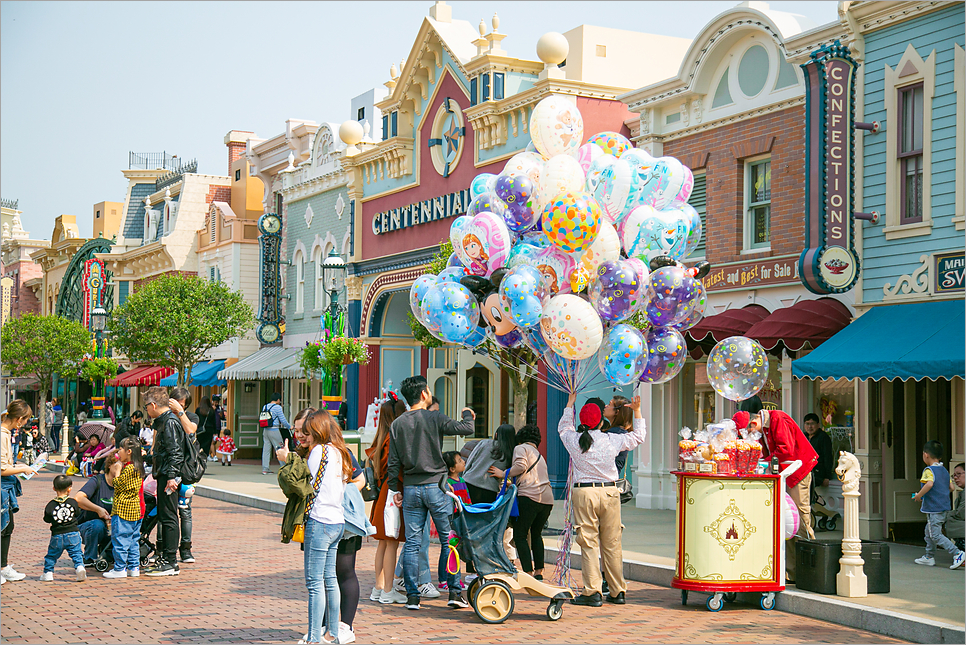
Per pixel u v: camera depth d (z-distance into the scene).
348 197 26.66
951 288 12.52
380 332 24.86
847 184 13.31
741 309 14.86
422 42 22.61
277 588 10.12
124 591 9.86
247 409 32.62
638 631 8.13
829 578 9.01
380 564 9.43
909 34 13.25
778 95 15.24
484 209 10.08
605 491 9.26
